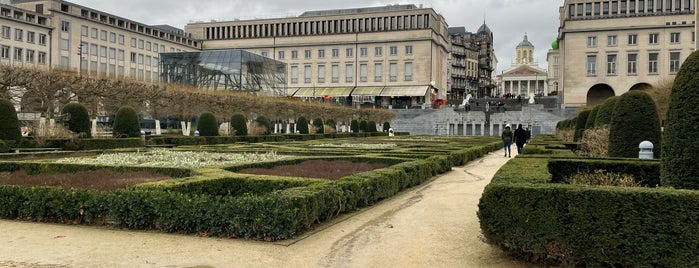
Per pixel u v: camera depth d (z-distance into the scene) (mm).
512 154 34188
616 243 6770
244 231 8688
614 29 83438
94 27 83438
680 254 6488
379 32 101938
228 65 69625
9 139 24859
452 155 22312
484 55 164000
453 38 146500
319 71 106312
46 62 74688
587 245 6934
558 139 38250
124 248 8109
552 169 12914
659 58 81688
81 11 81938
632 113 14945
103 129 43594
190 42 109062
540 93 128625
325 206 9969
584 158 13492
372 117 74938
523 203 7297
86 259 7508
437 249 8352
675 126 9672
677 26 80625
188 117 46094
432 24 100938
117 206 9430
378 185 12750
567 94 85938
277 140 43406
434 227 9977
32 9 76875
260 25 110938
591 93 88250
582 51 85125
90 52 82625
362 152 23516
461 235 9312
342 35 104438
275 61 80000
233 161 18016
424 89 98062
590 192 6945
